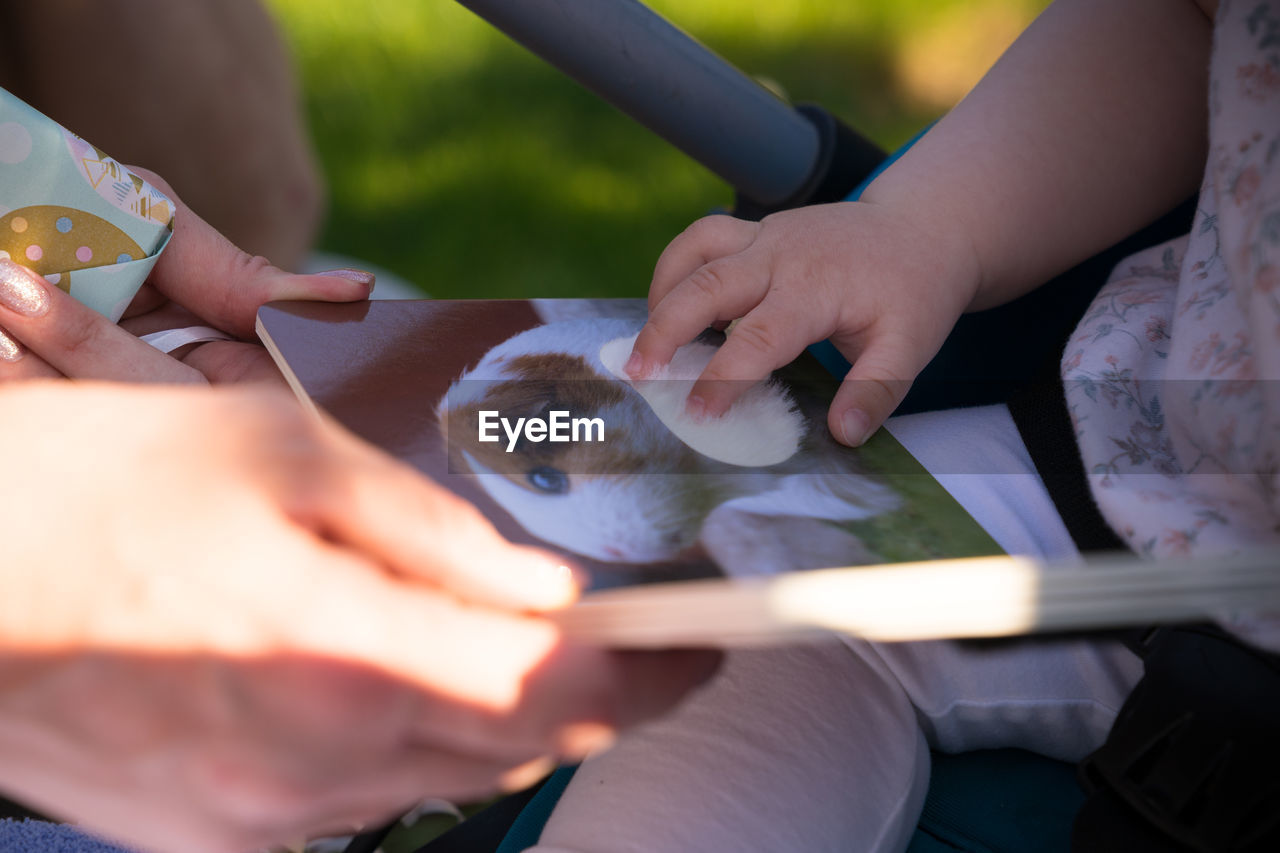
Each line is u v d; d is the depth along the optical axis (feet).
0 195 1.55
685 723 1.48
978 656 1.49
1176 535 1.41
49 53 2.18
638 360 1.53
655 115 1.81
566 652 1.20
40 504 1.21
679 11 5.60
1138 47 1.68
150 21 2.25
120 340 1.57
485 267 3.98
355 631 1.18
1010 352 1.80
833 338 1.59
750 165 1.85
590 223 4.23
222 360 1.63
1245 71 1.42
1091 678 1.50
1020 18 5.70
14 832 1.64
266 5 2.47
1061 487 1.51
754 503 1.38
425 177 4.43
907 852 1.47
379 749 1.18
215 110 2.36
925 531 1.38
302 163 2.57
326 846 1.82
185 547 1.19
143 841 1.25
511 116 4.83
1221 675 1.35
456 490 1.37
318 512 1.21
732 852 1.40
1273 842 1.34
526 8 1.73
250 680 1.17
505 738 1.20
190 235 1.65
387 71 5.06
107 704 1.18
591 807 1.44
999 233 1.63
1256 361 1.36
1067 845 1.48
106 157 1.59
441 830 2.03
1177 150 1.67
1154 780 1.36
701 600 1.18
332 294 1.62
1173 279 1.62
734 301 1.55
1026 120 1.67
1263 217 1.36
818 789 1.43
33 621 1.19
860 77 5.15
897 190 1.65
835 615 1.16
